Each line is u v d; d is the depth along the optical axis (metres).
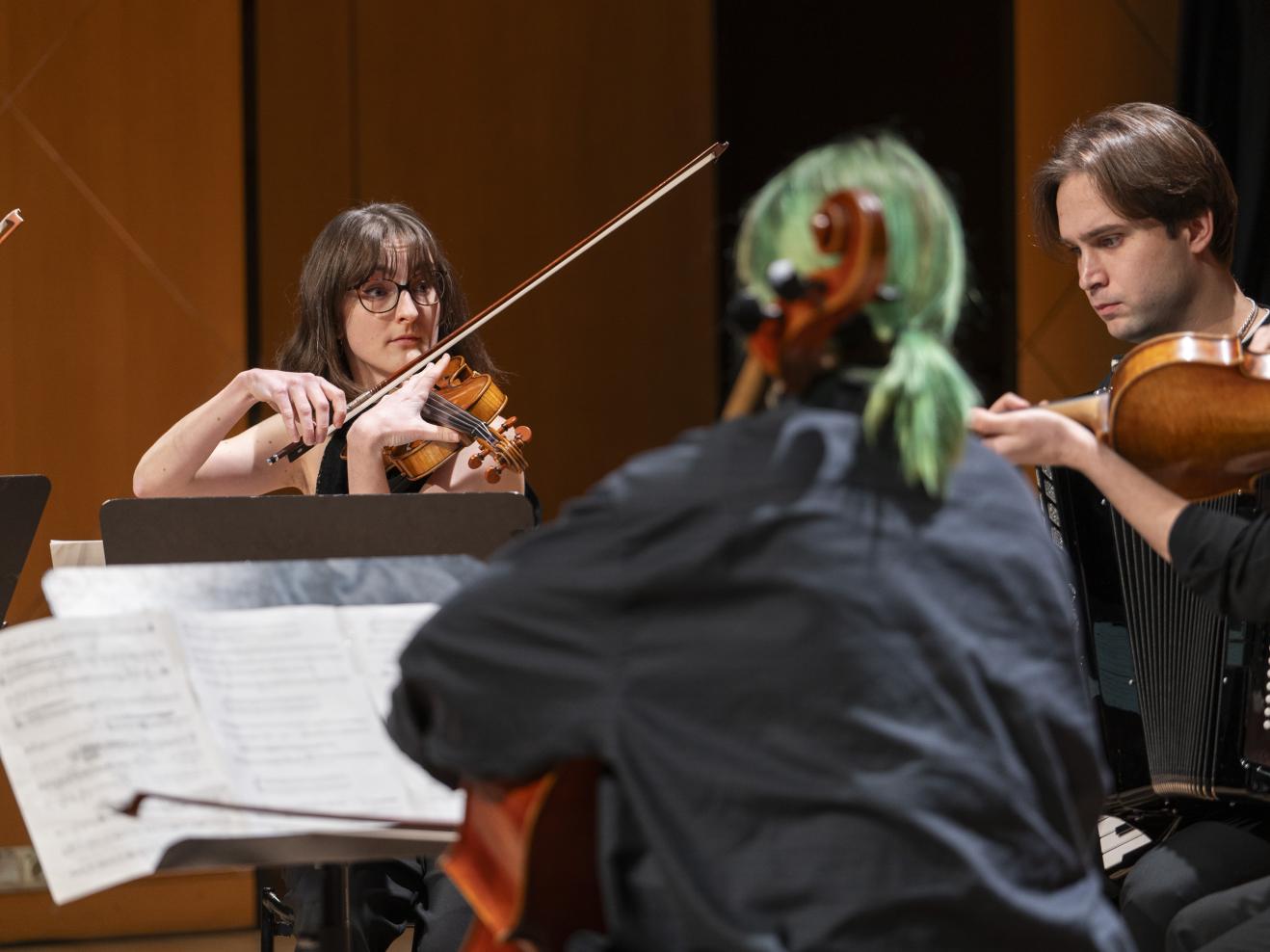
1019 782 2.54
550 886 2.73
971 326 9.76
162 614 3.49
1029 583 2.67
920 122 10.57
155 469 6.17
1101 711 4.95
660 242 10.90
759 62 10.87
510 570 2.65
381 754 3.46
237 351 9.38
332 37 10.21
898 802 2.42
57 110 9.18
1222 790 4.58
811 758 2.45
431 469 6.10
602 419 10.83
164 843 3.12
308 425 5.91
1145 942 4.60
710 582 2.51
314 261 6.43
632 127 10.83
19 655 3.30
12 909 8.81
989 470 2.76
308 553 4.55
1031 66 9.63
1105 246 5.11
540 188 10.66
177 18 9.34
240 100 9.40
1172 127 5.05
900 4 10.66
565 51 10.70
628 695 2.51
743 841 2.45
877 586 2.51
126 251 9.24
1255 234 8.35
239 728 3.42
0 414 9.06
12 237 9.10
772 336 2.72
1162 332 5.12
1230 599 4.07
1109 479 4.20
